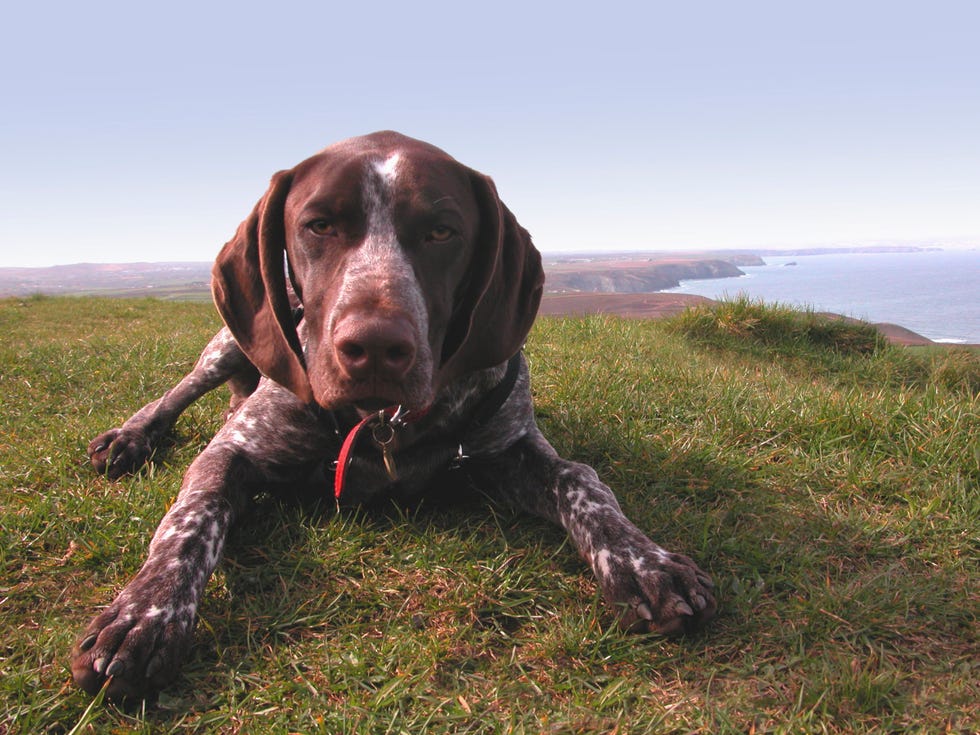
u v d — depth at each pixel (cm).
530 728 40
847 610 50
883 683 42
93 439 80
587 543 54
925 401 88
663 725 40
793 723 39
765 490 70
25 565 56
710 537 60
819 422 85
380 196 52
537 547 58
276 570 55
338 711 40
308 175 55
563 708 41
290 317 57
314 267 52
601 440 81
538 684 43
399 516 63
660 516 64
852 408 87
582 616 49
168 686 43
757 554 57
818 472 74
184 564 48
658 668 45
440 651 46
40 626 49
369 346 46
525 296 61
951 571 57
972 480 72
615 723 40
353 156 54
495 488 66
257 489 63
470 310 57
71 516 62
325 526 61
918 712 41
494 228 56
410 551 57
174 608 45
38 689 42
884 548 60
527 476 63
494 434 64
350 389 47
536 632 49
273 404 62
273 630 48
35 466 74
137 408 100
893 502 69
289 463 63
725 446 81
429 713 41
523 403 67
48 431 86
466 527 62
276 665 44
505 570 55
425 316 51
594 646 47
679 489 70
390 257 50
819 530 62
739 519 64
